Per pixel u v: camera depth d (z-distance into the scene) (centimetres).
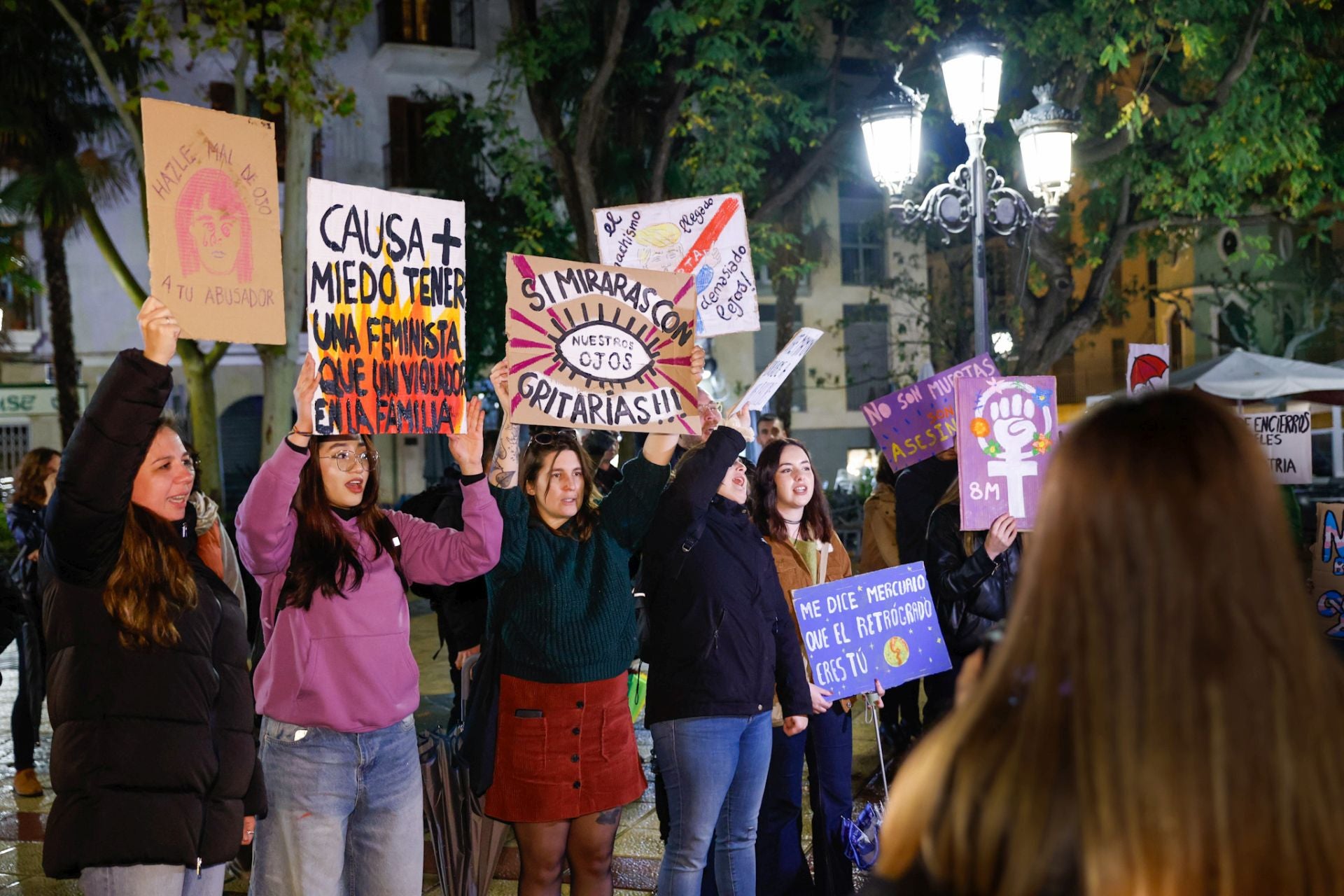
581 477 389
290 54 1384
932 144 1723
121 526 288
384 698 342
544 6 1711
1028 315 1708
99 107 1898
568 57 1620
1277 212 1745
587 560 388
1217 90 1479
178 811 288
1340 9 1495
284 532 335
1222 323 3231
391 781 346
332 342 349
